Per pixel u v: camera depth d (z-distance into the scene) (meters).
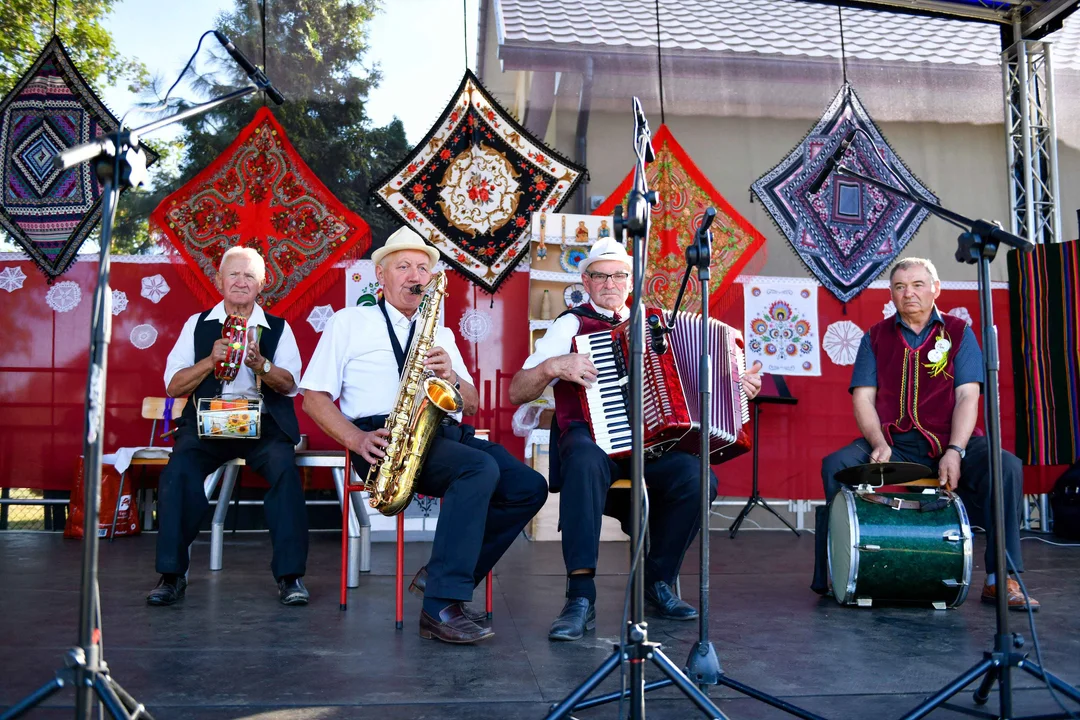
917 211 6.12
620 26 6.51
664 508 3.35
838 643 2.94
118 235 5.69
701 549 2.28
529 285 5.65
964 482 3.73
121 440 5.46
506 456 3.25
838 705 2.32
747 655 2.79
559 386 3.38
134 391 5.49
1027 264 5.28
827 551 3.69
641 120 2.13
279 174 5.71
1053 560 4.66
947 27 6.71
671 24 6.60
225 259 3.83
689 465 3.29
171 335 5.55
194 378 3.71
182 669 2.57
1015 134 5.95
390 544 5.06
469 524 2.98
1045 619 3.31
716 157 6.38
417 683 2.46
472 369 5.71
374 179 6.04
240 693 2.36
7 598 3.49
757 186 5.98
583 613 3.03
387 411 3.40
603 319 3.41
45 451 5.42
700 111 6.39
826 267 5.99
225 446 3.67
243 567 4.31
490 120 5.71
